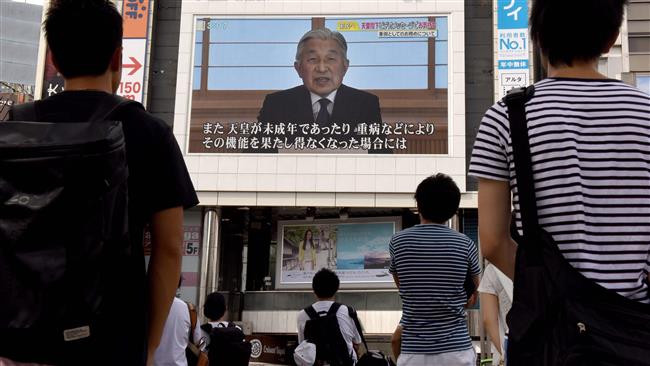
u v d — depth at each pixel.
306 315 5.56
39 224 1.98
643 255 2.05
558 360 1.89
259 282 27.34
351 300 25.58
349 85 25.59
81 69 2.48
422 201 4.41
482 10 26.41
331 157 25.23
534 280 2.00
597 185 2.09
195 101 25.86
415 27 25.78
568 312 1.90
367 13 25.92
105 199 2.05
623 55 24.92
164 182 2.37
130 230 2.28
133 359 2.16
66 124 2.11
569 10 2.30
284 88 25.78
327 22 26.05
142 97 25.53
